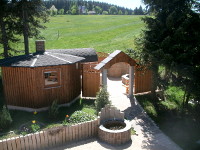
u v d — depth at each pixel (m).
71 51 20.88
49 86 13.82
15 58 14.36
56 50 20.39
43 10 22.70
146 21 13.91
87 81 16.25
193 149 10.08
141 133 11.52
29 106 13.69
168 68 13.09
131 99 16.31
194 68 12.55
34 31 23.48
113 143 10.24
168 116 13.73
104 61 14.75
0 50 33.94
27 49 21.94
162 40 13.45
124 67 23.53
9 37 21.66
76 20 89.12
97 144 10.22
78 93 16.30
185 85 12.65
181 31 12.16
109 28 62.00
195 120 13.27
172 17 12.31
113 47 38.25
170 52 12.93
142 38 14.17
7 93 14.02
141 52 14.52
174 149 10.04
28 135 9.30
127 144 10.34
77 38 49.22
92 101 15.73
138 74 16.97
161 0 12.87
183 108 14.09
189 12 12.57
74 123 11.12
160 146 10.26
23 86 13.49
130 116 13.55
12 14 20.73
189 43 12.72
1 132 10.95
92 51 21.92
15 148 9.14
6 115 11.36
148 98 16.52
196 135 11.53
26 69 13.09
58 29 64.31
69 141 10.34
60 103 14.44
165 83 13.70
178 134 11.56
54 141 9.95
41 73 13.27
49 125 11.59
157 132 11.70
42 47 15.56
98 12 178.00
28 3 20.28
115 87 19.58
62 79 14.17
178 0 12.48
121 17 94.25
